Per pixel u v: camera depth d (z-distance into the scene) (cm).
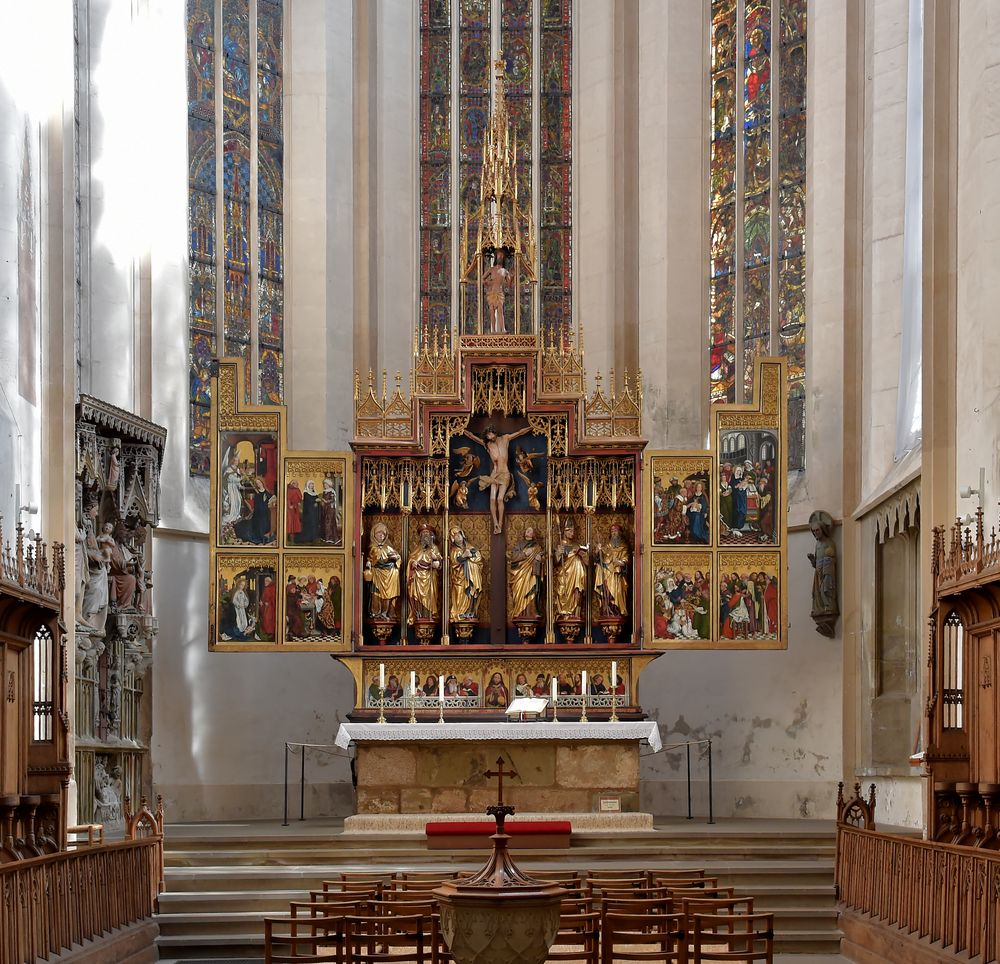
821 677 2869
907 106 2641
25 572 2019
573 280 3334
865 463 2769
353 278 3266
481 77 3409
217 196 3131
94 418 2402
